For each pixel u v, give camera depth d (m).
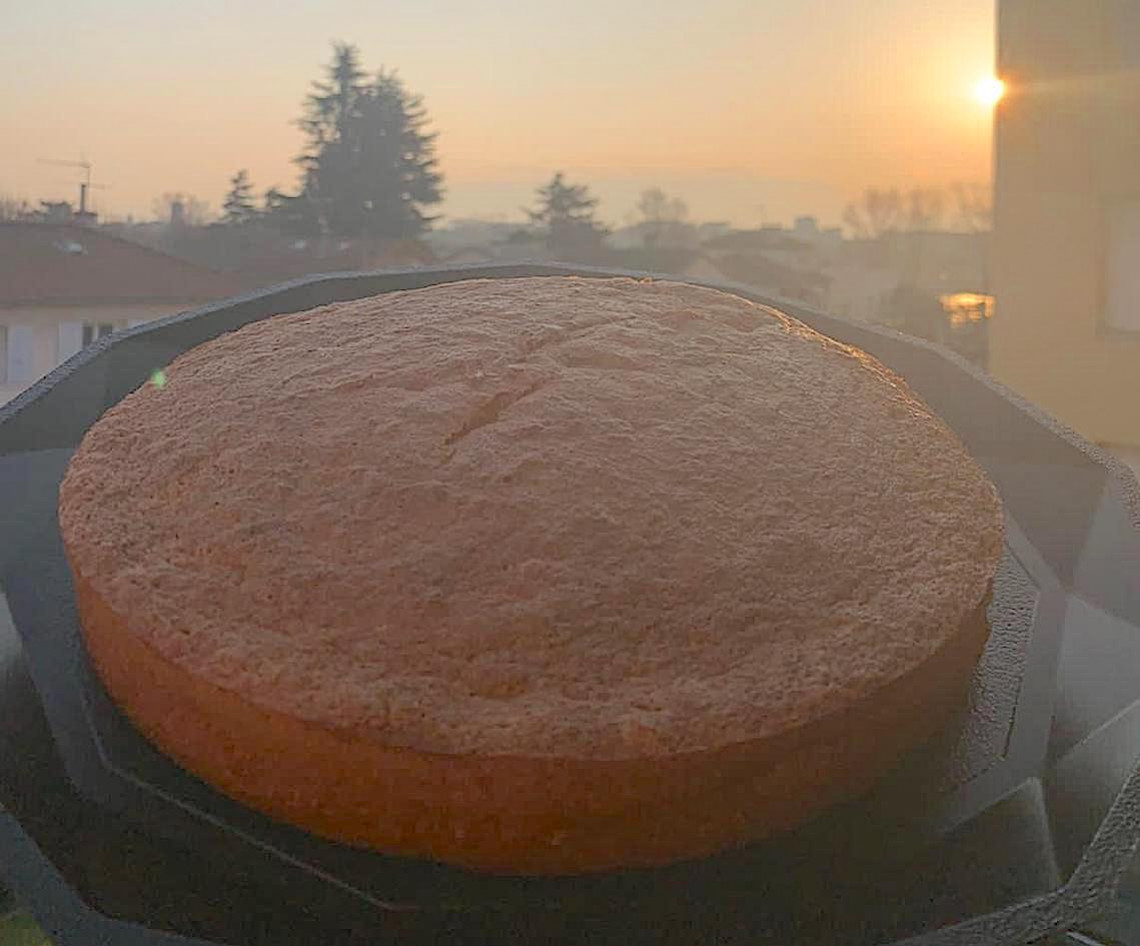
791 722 0.53
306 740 0.52
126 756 0.57
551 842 0.52
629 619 0.54
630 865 0.53
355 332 0.74
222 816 0.54
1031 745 0.59
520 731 0.51
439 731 0.51
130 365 0.78
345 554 0.56
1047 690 0.63
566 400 0.65
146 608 0.57
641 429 0.64
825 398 0.71
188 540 0.59
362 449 0.61
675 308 0.78
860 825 0.56
